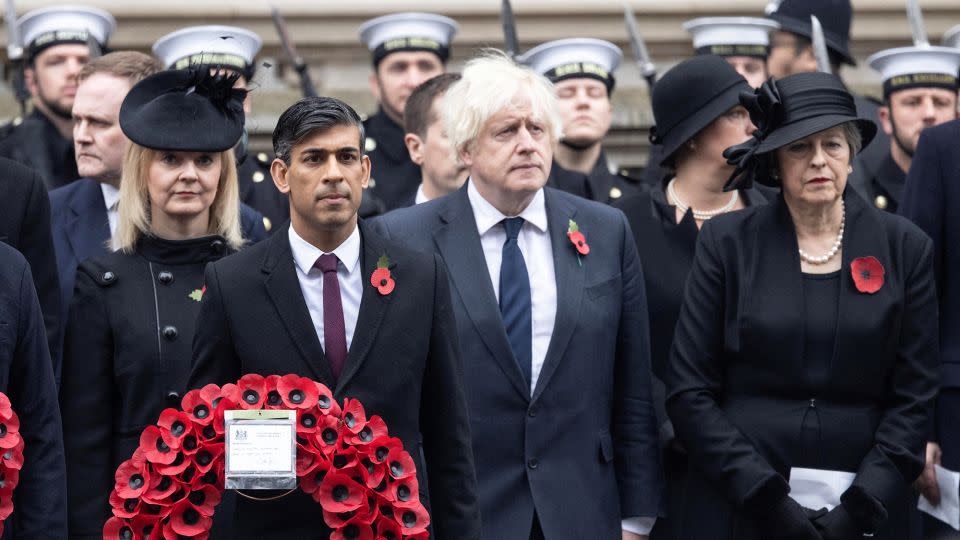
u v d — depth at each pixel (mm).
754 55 12578
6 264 8141
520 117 9172
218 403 7949
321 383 8031
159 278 9148
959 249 9812
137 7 14523
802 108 9094
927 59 11984
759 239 9266
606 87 12203
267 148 14438
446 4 14812
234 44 11484
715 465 9023
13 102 14523
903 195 10070
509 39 12633
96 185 10023
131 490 7930
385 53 12734
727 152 9258
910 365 9109
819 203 9109
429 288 8219
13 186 9070
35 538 8031
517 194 9211
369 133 12734
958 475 9617
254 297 8102
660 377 9859
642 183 12039
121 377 8984
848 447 9023
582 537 9016
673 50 15180
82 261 9414
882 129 12383
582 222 9438
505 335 9102
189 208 9172
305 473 7844
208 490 7934
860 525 8875
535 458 9047
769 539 9023
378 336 8078
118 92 9867
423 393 8266
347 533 7883
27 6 14438
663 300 9891
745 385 9188
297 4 14719
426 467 8320
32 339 8156
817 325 9078
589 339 9188
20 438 7938
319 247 8188
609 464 9242
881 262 9125
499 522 8977
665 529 9656
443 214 9391
